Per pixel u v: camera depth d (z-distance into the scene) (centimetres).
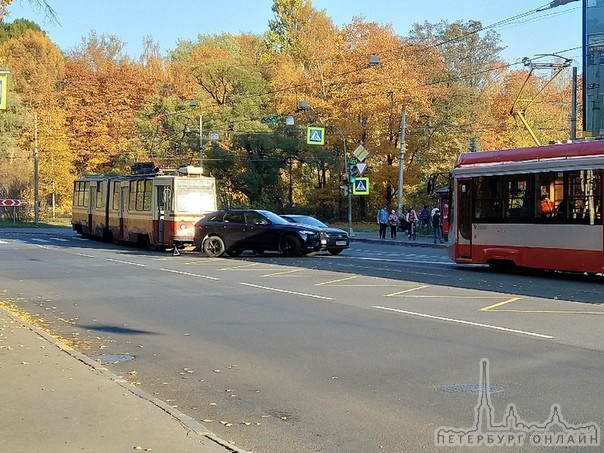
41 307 1545
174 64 7438
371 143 6056
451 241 2402
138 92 7131
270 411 761
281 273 2220
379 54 5966
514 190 2194
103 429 650
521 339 1120
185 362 1008
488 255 2267
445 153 6194
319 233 2967
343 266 2473
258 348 1091
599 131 4028
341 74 6147
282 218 3148
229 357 1033
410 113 5922
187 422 674
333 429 693
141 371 957
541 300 1572
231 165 6538
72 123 7062
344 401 792
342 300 1597
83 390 792
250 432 689
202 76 6838
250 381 892
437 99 6272
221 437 671
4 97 1798
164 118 6662
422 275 2152
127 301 1628
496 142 6247
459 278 2062
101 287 1897
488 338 1133
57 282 2023
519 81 6775
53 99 7031
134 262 2681
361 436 670
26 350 1018
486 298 1609
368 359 998
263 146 6494
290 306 1520
